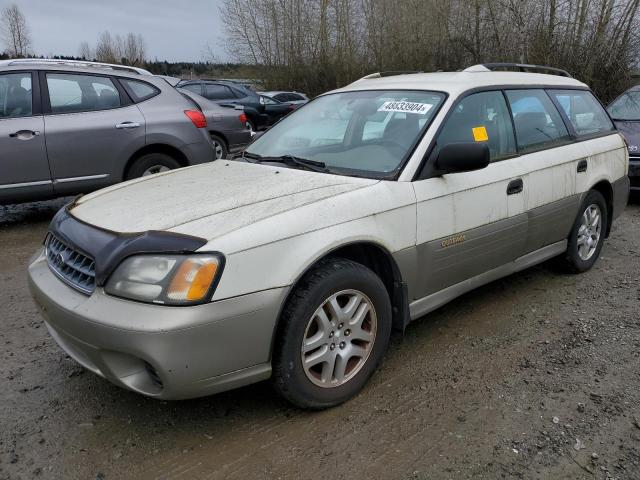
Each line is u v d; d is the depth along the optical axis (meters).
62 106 6.17
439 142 3.38
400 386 3.14
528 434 2.72
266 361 2.62
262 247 2.53
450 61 21.42
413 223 3.15
